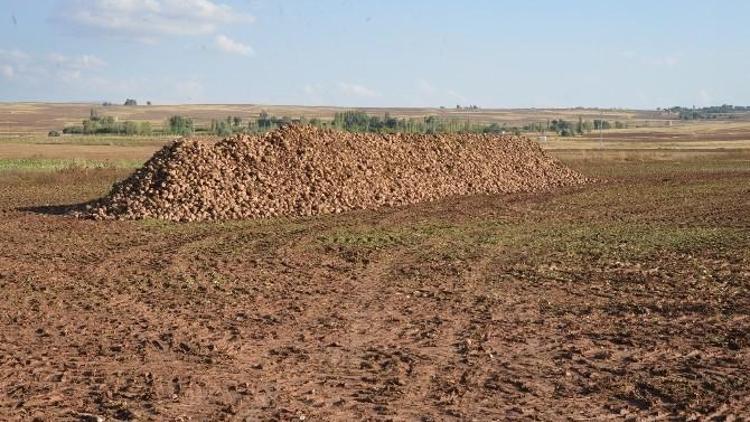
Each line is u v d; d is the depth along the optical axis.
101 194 36.69
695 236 22.95
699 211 30.19
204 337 11.97
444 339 11.95
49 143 89.25
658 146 100.69
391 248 20.91
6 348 11.30
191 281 16.41
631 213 29.62
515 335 12.16
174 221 26.55
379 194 32.28
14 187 40.00
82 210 28.39
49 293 15.19
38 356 10.90
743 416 8.63
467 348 11.43
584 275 16.94
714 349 11.34
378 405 9.02
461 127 113.56
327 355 11.06
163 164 29.56
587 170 55.06
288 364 10.62
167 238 22.78
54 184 41.78
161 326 12.64
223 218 26.97
